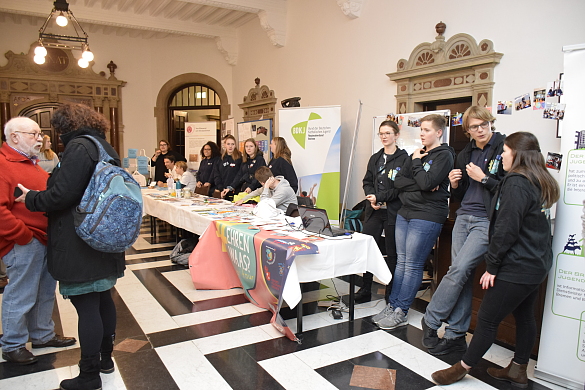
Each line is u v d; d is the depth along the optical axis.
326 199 6.00
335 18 6.43
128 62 10.18
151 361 2.50
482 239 2.49
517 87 4.05
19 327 2.42
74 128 2.06
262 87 8.47
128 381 2.27
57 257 1.99
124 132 10.25
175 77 10.37
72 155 1.95
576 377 2.19
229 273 3.84
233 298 3.60
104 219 1.92
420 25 5.04
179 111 10.63
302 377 2.33
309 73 7.07
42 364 2.45
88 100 9.77
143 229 7.06
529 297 2.20
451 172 2.64
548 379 2.29
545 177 2.05
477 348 2.16
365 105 5.94
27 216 2.37
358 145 6.08
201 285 3.78
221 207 4.61
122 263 2.18
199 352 2.62
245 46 9.16
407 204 2.98
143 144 10.48
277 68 7.99
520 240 2.05
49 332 2.66
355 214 4.93
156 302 3.50
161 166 8.23
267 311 3.30
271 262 2.77
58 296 3.63
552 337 2.27
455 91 4.66
